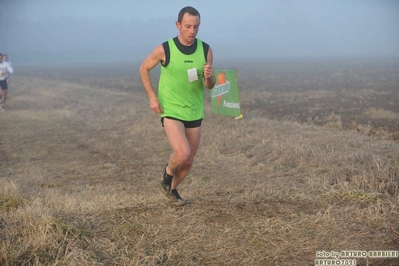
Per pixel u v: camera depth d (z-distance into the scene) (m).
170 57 4.79
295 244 4.19
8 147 10.88
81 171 8.59
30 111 16.95
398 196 5.20
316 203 5.23
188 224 4.69
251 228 4.53
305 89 23.45
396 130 11.34
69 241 4.18
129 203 5.49
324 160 7.57
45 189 7.20
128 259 3.95
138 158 9.45
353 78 29.09
